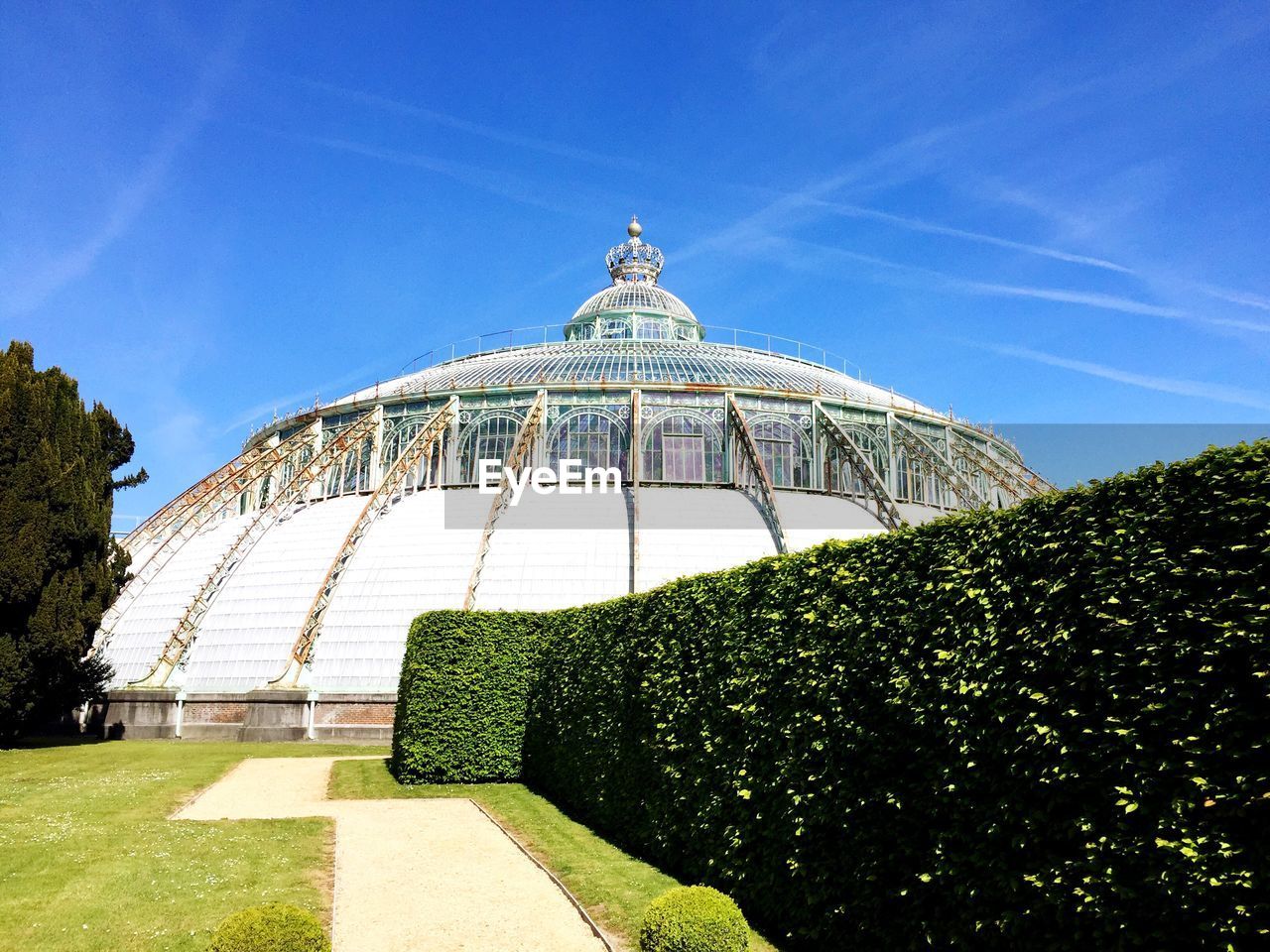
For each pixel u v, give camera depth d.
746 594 15.89
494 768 28.81
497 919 14.79
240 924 9.94
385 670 36.97
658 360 49.88
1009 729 9.97
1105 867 8.53
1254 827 7.54
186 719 37.81
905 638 11.78
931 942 10.46
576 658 24.64
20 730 34.16
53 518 32.56
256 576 41.81
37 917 13.62
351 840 20.08
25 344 35.78
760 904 13.99
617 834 20.28
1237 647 7.84
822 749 12.91
